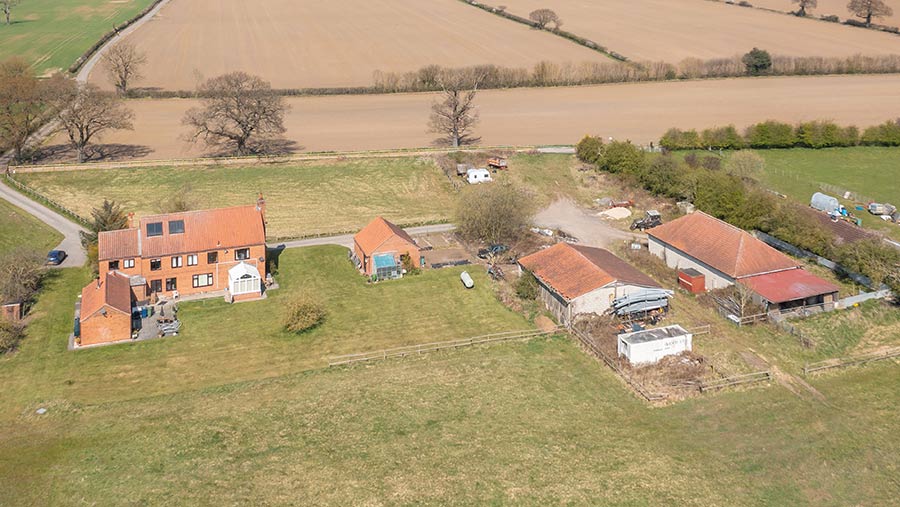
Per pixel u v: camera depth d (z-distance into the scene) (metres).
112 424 63.62
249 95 137.38
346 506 52.44
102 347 77.31
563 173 134.12
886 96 177.50
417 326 82.25
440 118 147.88
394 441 60.66
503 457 58.31
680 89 188.00
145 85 192.25
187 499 53.38
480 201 103.31
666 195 121.00
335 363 74.56
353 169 134.50
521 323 83.06
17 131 131.75
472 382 70.38
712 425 63.53
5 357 75.00
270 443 60.59
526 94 185.38
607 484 54.91
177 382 71.00
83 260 98.69
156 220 89.50
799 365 73.88
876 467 58.03
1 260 87.69
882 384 70.50
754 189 111.44
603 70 194.50
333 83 192.88
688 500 53.28
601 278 82.38
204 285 90.62
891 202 118.62
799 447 60.44
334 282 93.06
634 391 68.81
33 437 61.84
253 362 74.75
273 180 130.12
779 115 163.00
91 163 133.38
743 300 80.75
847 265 91.00
